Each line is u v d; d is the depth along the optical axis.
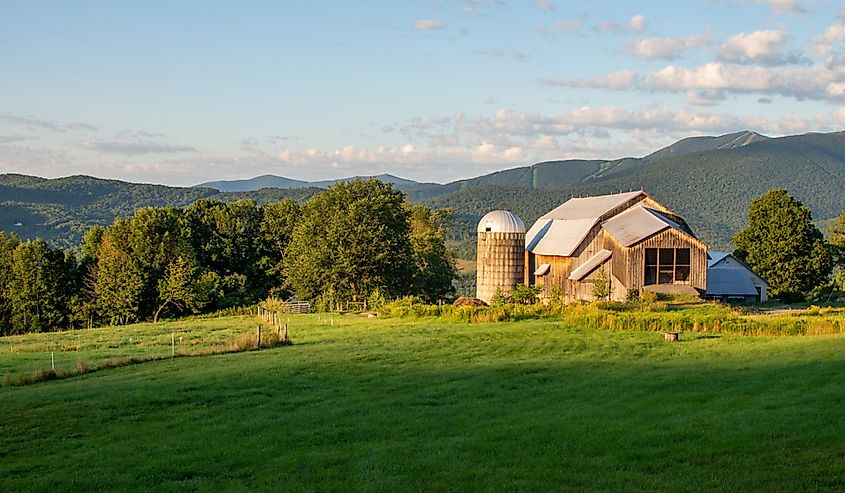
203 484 17.27
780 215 83.81
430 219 107.31
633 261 67.38
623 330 45.69
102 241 93.75
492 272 78.06
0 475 18.58
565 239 77.00
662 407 22.97
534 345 39.84
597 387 27.23
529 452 18.56
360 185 89.31
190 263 89.69
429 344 41.41
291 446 20.30
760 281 80.50
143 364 36.56
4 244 91.38
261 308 81.56
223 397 27.42
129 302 87.75
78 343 53.56
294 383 29.81
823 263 83.31
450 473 17.09
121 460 19.45
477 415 23.20
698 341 40.00
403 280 90.56
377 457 18.72
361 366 33.81
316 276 84.62
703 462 17.05
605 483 15.91
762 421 20.08
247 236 104.81
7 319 89.75
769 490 14.91
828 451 17.08
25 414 25.12
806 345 36.31
